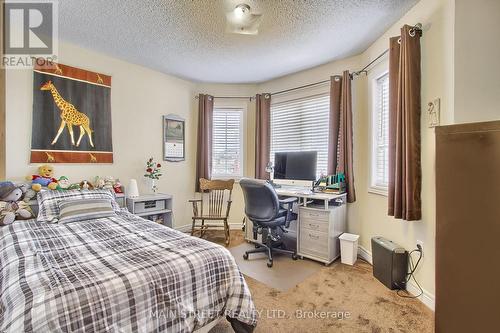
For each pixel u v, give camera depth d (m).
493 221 1.00
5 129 2.41
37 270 1.20
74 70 2.82
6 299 1.03
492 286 1.00
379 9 2.17
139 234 1.82
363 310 1.89
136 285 1.16
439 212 1.15
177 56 3.12
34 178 2.49
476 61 1.73
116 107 3.20
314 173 3.06
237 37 2.65
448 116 1.79
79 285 1.06
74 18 2.30
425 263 2.01
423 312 1.86
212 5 2.10
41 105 2.61
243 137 4.25
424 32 2.04
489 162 1.01
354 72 3.08
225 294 1.47
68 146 2.79
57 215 2.26
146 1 2.05
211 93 4.20
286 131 3.91
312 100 3.59
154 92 3.60
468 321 1.06
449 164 1.12
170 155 3.79
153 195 3.36
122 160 3.27
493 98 1.73
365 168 2.98
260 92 4.20
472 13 1.73
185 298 1.30
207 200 4.15
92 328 1.01
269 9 2.15
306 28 2.47
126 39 2.69
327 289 2.21
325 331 1.65
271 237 2.95
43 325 0.92
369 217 2.88
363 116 3.03
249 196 2.87
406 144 2.06
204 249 1.52
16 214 2.26
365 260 2.90
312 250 2.87
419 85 2.05
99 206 2.39
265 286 2.26
